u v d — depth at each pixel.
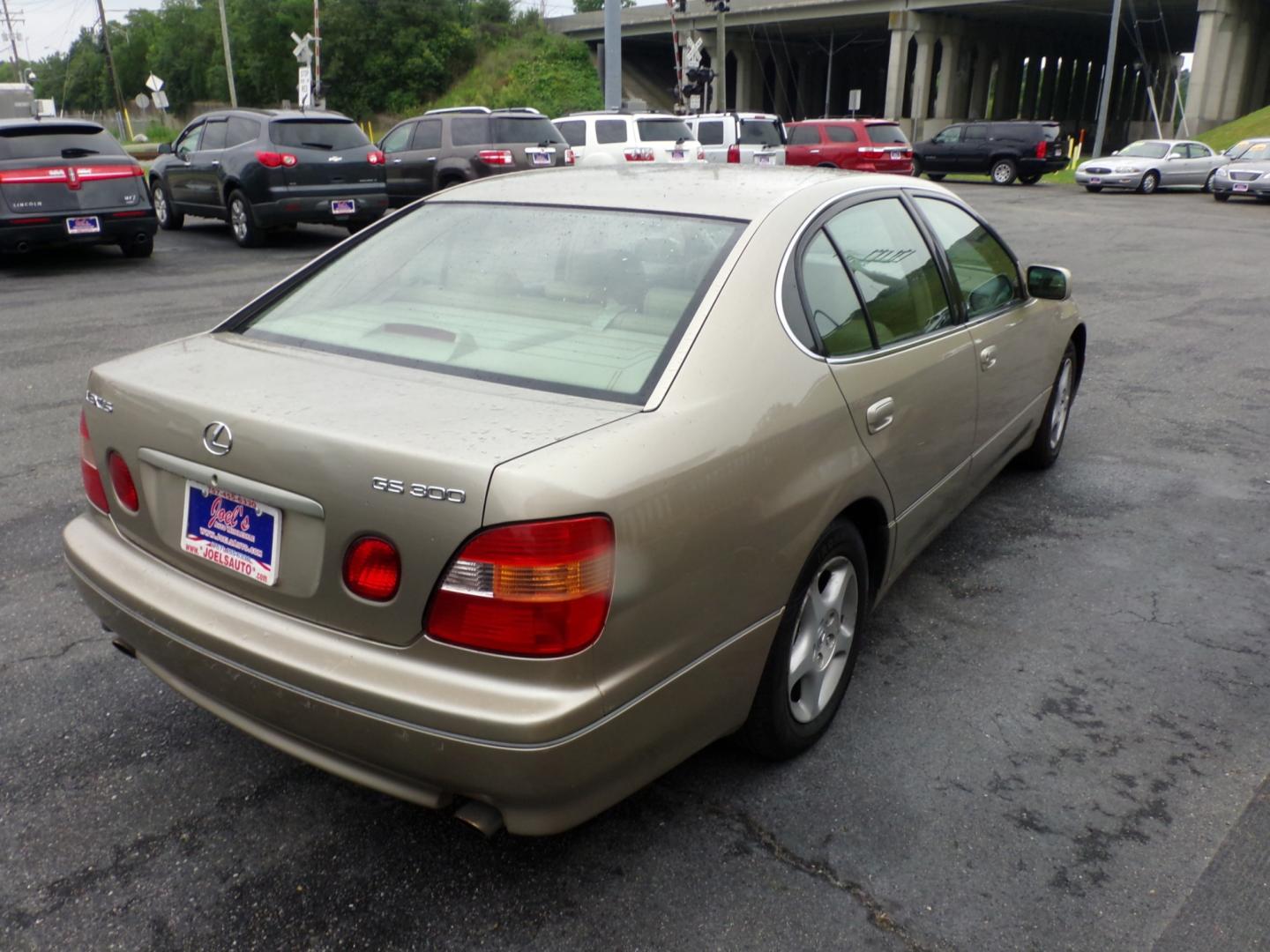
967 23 59.00
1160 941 2.26
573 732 1.99
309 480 2.09
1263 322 9.39
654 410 2.23
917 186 3.73
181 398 2.34
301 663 2.11
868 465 2.82
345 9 55.75
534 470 1.95
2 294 10.13
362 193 13.88
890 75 54.53
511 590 1.93
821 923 2.30
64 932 2.25
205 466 2.26
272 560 2.20
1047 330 4.59
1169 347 8.33
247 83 60.50
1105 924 2.31
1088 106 79.75
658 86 63.38
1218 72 44.75
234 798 2.70
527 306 2.66
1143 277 12.10
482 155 15.38
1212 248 14.88
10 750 2.88
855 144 25.53
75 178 11.52
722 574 2.29
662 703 2.20
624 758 2.14
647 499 2.07
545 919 2.30
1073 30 64.81
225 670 2.23
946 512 3.70
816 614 2.77
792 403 2.53
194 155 14.60
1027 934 2.28
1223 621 3.74
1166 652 3.51
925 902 2.37
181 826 2.59
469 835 2.57
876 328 3.03
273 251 13.67
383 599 2.04
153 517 2.44
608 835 2.57
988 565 4.20
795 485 2.49
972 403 3.65
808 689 2.86
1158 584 4.03
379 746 2.06
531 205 3.11
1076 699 3.22
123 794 2.71
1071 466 5.42
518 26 61.09
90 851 2.50
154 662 2.46
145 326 8.59
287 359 2.57
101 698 3.14
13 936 2.23
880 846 2.54
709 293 2.54
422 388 2.33
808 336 2.69
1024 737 3.01
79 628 3.56
